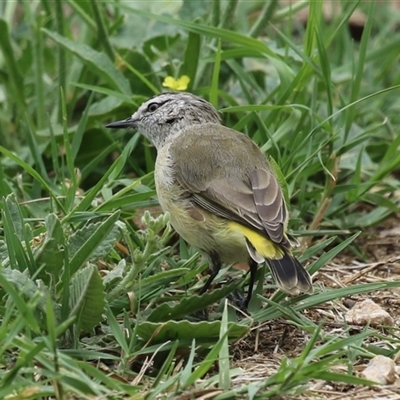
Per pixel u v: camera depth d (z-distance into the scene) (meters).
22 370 7.32
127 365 8.23
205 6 14.08
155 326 8.31
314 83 12.54
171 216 10.30
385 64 15.12
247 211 9.63
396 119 14.70
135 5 14.20
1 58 14.19
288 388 7.49
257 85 13.66
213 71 13.04
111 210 10.91
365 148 13.25
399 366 8.42
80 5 14.04
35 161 12.16
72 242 8.91
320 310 9.90
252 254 9.30
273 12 13.59
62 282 8.42
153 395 7.47
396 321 9.82
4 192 10.97
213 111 12.05
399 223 12.73
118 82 12.91
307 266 10.85
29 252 8.44
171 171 10.29
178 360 8.50
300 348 9.05
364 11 17.58
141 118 12.12
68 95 13.66
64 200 11.20
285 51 13.28
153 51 13.96
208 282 10.05
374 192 12.73
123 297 9.23
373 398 7.78
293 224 11.60
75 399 7.43
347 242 10.09
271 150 12.42
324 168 11.41
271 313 9.21
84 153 13.23
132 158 13.39
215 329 8.35
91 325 8.37
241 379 8.16
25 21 15.23
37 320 8.14
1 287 8.58
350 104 11.52
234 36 12.44
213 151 10.28
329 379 7.52
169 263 10.19
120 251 10.57
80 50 12.79
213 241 9.87
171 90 12.84
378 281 10.84
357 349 8.43
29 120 13.18
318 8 13.02
